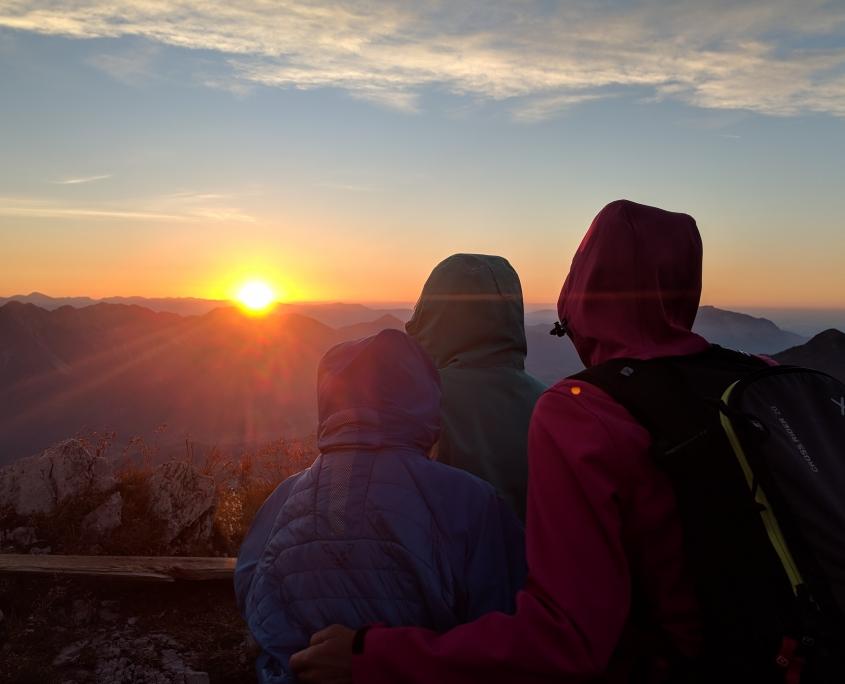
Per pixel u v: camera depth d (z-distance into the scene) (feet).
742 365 5.73
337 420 6.86
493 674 4.78
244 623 14.20
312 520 6.40
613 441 5.00
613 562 4.91
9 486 17.38
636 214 6.09
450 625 6.08
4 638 13.10
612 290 5.99
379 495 6.39
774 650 4.38
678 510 4.90
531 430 5.52
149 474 18.88
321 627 6.05
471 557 6.50
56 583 14.46
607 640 4.75
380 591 6.07
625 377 5.40
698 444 4.79
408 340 7.28
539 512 5.18
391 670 4.99
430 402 7.07
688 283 6.15
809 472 4.64
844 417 5.11
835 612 4.33
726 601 4.59
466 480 6.84
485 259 9.78
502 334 9.44
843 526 4.50
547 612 4.76
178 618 14.30
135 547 16.52
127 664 12.64
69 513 16.78
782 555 4.49
